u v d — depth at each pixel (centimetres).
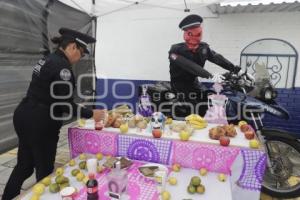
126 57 482
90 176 152
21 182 215
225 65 283
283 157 232
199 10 425
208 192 149
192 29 273
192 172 175
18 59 259
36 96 198
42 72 193
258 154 168
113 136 196
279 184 242
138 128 208
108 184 143
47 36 297
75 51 201
